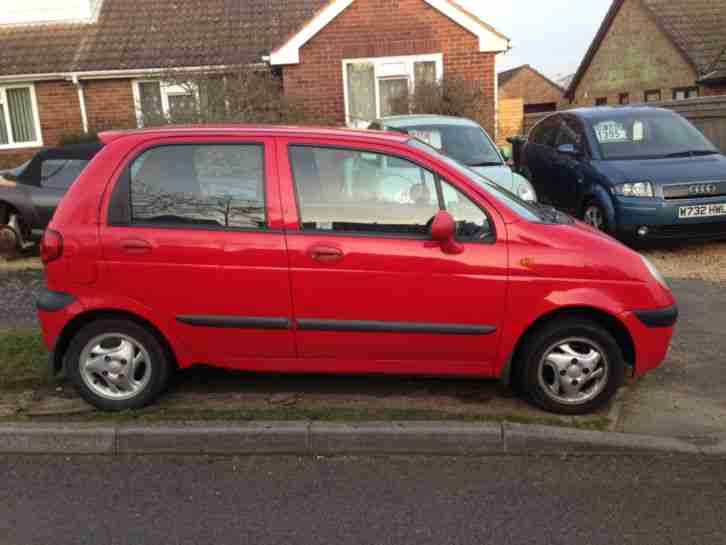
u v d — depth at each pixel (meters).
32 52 17.84
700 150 9.55
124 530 3.42
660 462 4.03
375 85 16.28
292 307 4.36
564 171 10.04
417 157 4.41
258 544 3.30
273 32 17.97
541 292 4.30
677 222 8.41
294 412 4.40
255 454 4.17
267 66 16.66
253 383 5.00
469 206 4.38
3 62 17.56
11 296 7.46
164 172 4.43
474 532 3.38
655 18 24.97
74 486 3.83
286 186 4.37
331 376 5.12
